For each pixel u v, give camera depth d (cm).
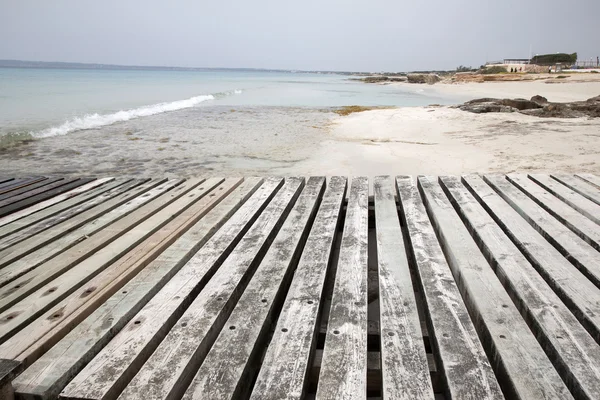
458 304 221
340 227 417
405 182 468
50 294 235
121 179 496
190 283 247
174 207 378
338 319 211
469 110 1708
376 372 195
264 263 273
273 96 3253
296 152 947
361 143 1051
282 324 206
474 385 162
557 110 1584
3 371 152
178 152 971
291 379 169
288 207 396
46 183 483
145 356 189
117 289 245
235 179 478
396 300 228
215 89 4172
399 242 307
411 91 4400
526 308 218
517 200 388
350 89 4841
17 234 321
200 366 188
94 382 165
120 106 2178
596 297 226
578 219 338
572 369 170
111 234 316
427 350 219
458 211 383
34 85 3753
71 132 1281
